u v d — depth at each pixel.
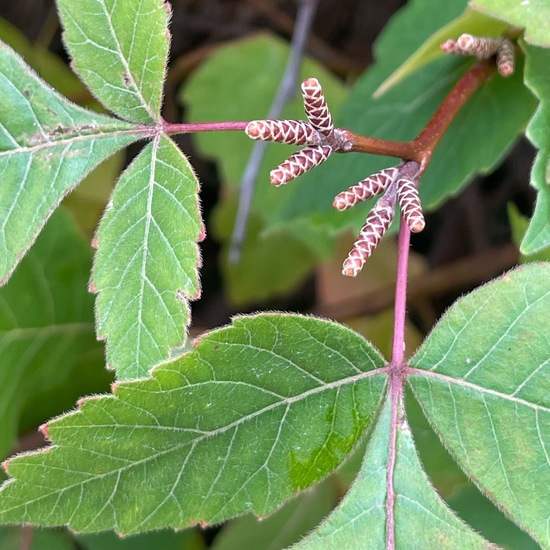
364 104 0.27
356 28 0.41
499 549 0.21
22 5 0.41
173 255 0.21
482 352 0.21
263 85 0.36
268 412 0.21
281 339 0.21
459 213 0.40
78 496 0.21
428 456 0.25
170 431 0.21
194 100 0.36
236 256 0.29
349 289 0.35
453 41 0.23
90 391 0.27
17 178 0.22
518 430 0.21
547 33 0.22
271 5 0.41
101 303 0.21
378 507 0.21
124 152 0.35
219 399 0.21
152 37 0.22
